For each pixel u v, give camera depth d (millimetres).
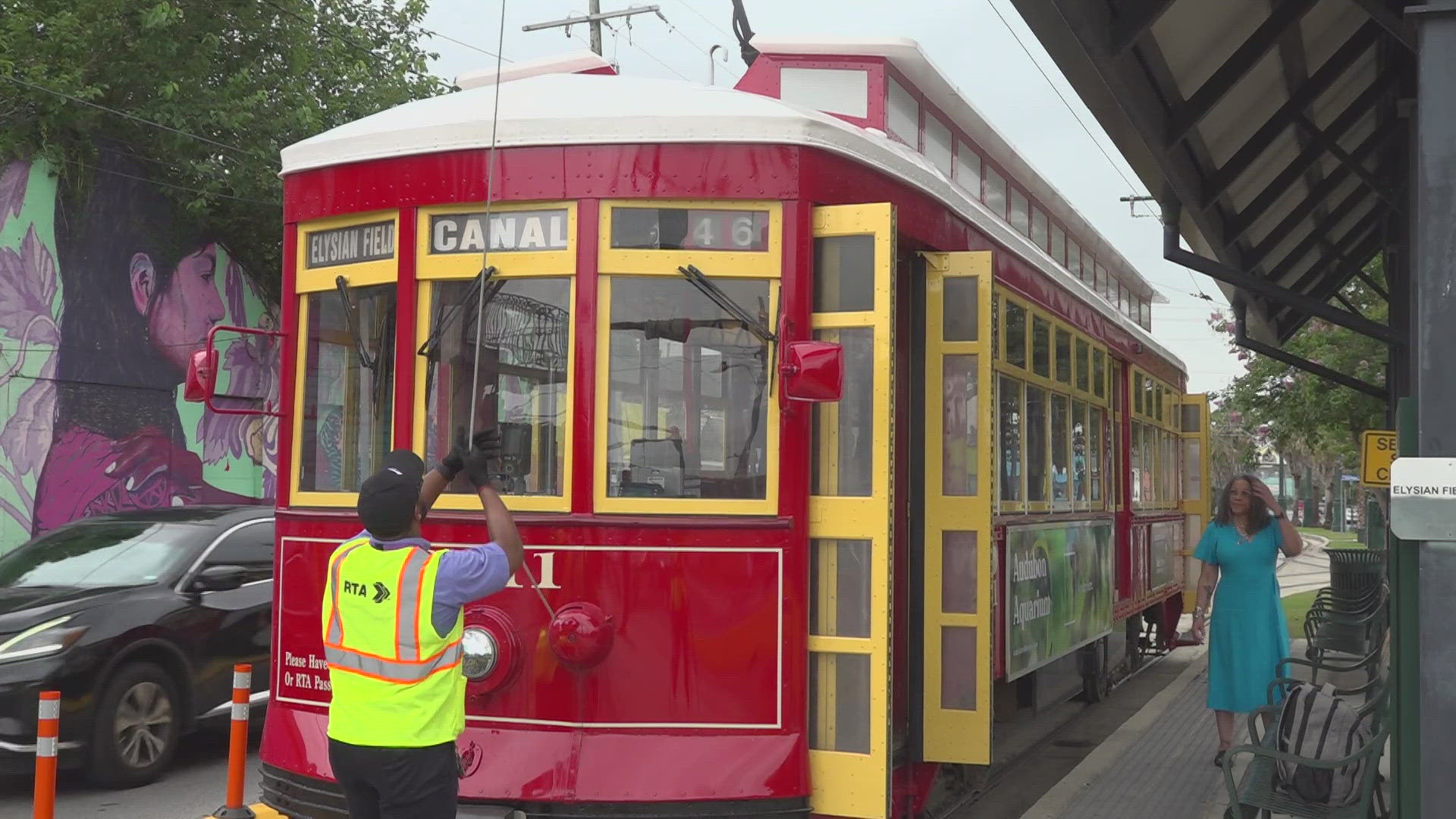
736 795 4895
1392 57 8414
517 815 4887
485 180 5277
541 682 5051
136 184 17953
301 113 19453
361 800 4191
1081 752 9461
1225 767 5398
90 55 17656
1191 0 6352
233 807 6230
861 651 5070
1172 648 14430
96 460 17375
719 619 5047
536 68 6965
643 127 5168
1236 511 7941
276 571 5730
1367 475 5340
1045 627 7723
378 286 5500
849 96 7516
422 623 4012
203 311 19016
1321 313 9172
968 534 5879
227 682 8734
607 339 5137
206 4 19078
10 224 16344
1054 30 5781
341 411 5605
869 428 5117
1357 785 5488
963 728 5832
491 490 4414
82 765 7809
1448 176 3834
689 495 5105
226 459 19297
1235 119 8469
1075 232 11953
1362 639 10438
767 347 5133
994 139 9227
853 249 5168
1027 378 7461
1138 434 11883
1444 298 3842
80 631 7875
